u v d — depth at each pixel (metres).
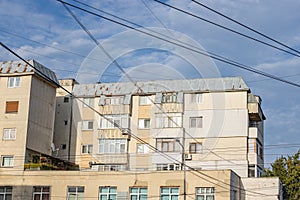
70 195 44.06
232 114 51.38
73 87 55.97
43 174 45.09
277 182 44.38
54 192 44.34
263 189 44.56
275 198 44.09
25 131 47.25
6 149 47.16
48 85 51.19
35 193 44.84
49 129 50.78
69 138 54.47
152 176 42.88
